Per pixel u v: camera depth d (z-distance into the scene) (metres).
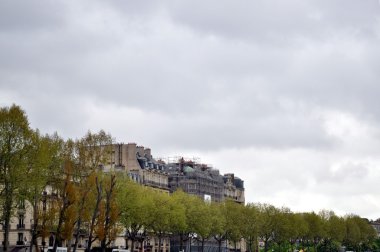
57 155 133.38
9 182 115.00
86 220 127.25
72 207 114.06
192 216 196.50
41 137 125.25
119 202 152.88
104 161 139.38
